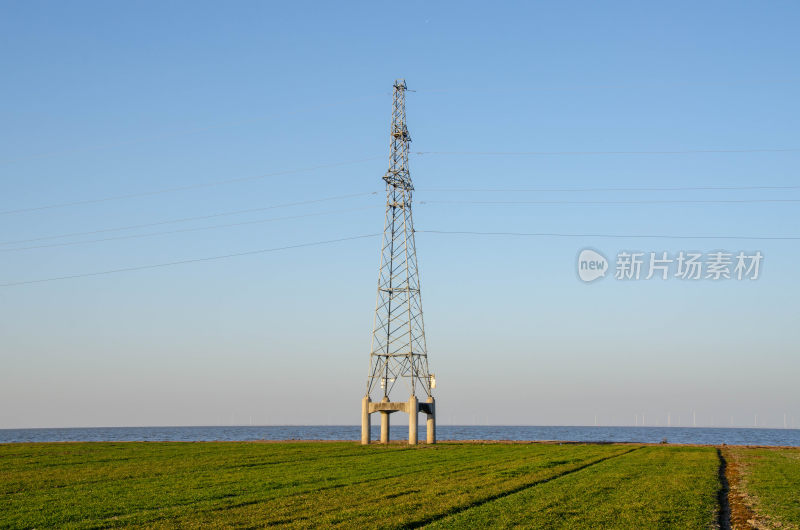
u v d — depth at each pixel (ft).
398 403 347.77
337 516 124.26
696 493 158.10
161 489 161.27
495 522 120.67
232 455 267.80
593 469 214.28
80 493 154.81
